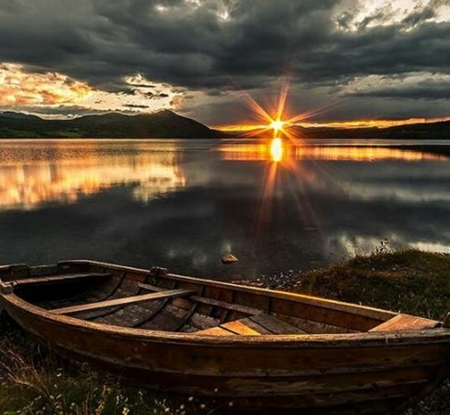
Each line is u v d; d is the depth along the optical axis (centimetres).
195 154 12088
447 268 1445
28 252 2125
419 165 7200
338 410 606
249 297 912
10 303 927
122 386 699
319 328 774
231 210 3191
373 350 550
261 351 584
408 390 575
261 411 630
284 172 6200
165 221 2817
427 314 1080
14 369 802
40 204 3481
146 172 6259
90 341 727
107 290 1223
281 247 2197
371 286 1293
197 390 645
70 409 582
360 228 2622
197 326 926
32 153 11800
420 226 2677
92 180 5197
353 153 11856
